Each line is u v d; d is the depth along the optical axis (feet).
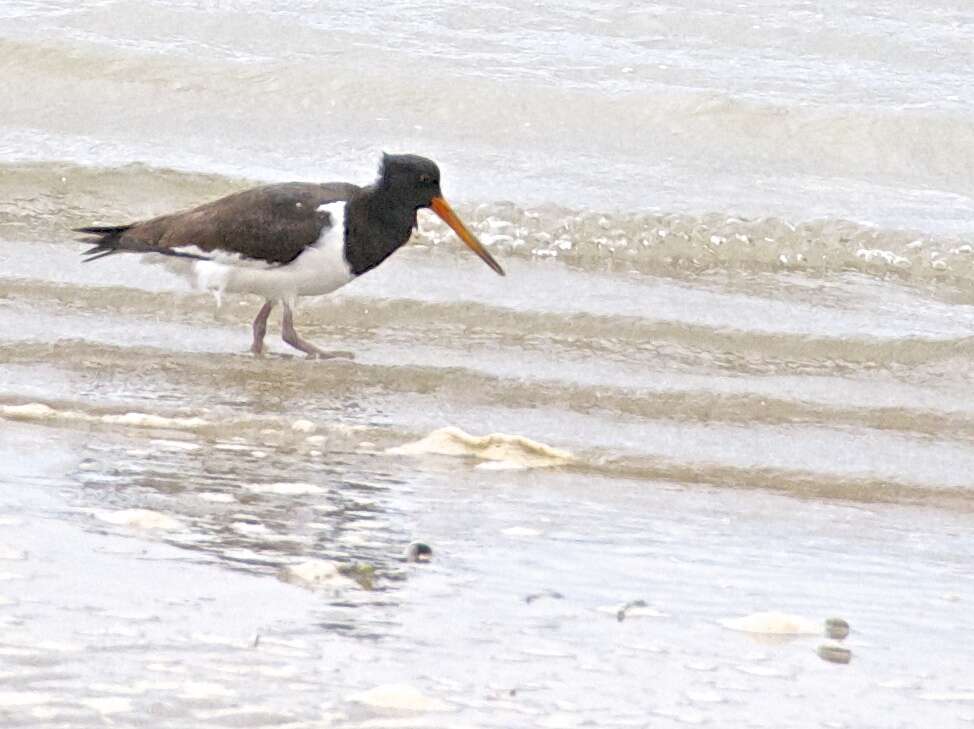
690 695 27.09
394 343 48.57
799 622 30.48
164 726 24.57
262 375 45.24
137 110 67.21
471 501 36.55
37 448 38.01
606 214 57.47
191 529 33.17
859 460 40.98
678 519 36.42
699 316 50.11
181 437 39.83
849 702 27.20
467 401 44.21
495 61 72.64
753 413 44.04
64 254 53.47
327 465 38.45
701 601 31.48
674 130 67.36
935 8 81.15
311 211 46.44
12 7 75.31
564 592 31.40
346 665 27.20
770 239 57.00
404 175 46.91
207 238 46.70
